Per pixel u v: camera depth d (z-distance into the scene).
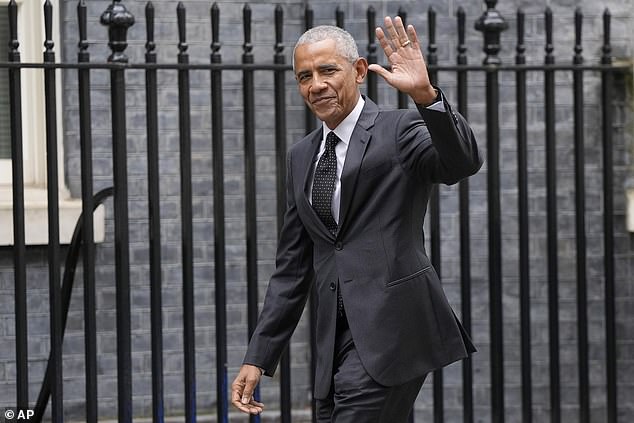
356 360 11.25
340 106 11.22
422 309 11.27
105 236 18.31
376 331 11.09
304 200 11.59
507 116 18.64
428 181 11.15
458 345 11.50
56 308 14.89
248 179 15.57
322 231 11.49
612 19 18.73
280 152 15.67
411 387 11.41
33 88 18.50
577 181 16.77
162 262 18.55
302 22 18.89
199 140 18.69
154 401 15.25
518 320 18.80
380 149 11.20
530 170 18.70
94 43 17.62
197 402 18.75
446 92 18.55
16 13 14.52
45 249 17.97
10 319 17.83
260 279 18.97
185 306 15.43
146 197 18.50
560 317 18.92
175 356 18.66
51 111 14.72
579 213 16.81
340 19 15.48
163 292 18.59
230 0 18.80
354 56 11.31
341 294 11.35
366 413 11.12
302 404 19.25
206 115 18.69
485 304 18.73
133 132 18.41
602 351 19.02
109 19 14.87
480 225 18.69
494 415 16.48
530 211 18.73
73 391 18.28
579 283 16.91
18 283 14.68
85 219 14.95
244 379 12.22
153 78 15.09
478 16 18.50
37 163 18.56
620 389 18.98
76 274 18.22
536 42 18.67
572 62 17.11
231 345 18.91
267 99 18.94
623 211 18.83
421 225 11.44
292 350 19.19
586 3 18.70
